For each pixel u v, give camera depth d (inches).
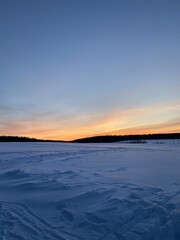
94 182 408.5
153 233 208.4
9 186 399.5
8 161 800.9
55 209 279.9
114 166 650.8
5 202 310.0
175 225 217.3
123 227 221.1
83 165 680.4
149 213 248.8
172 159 852.6
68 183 398.3
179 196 308.7
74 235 211.5
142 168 601.3
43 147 1841.8
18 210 277.7
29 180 439.2
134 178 451.2
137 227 218.1
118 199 295.4
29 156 985.5
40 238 204.8
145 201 285.3
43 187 379.6
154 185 383.2
